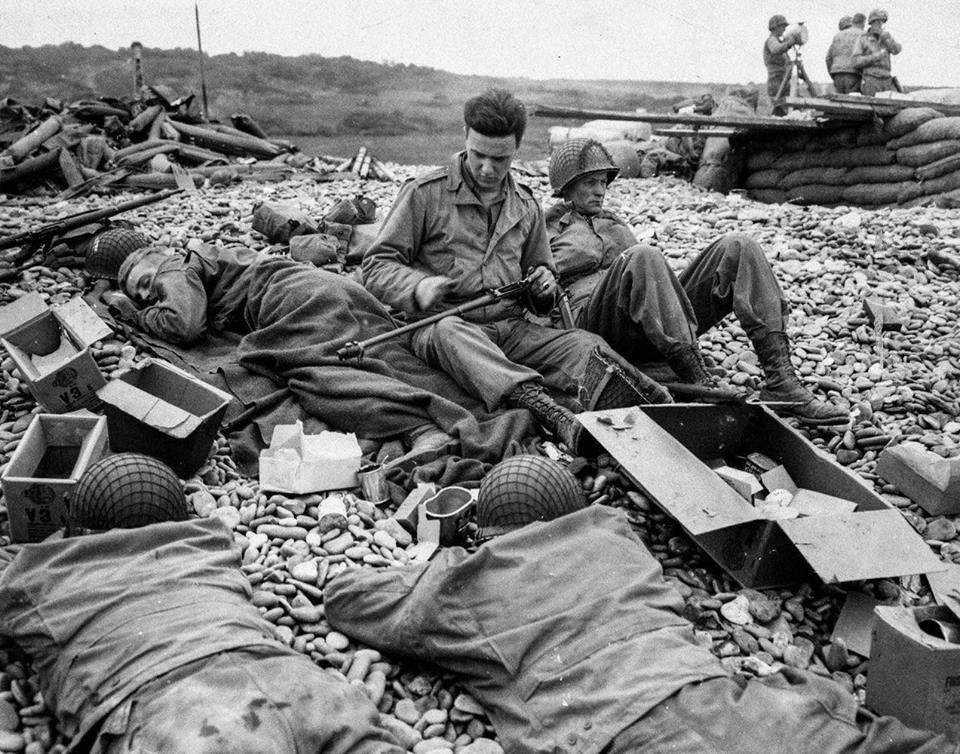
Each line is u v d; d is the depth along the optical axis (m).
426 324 4.57
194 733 2.19
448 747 2.70
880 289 6.78
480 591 2.91
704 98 12.91
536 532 3.10
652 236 8.44
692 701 2.44
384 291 4.64
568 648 2.73
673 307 4.55
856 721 2.43
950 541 3.95
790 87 14.86
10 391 4.82
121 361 4.99
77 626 2.69
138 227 8.09
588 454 4.21
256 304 5.06
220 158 12.66
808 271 7.20
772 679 2.63
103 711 2.39
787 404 4.39
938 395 5.12
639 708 2.44
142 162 11.94
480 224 4.79
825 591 3.47
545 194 11.04
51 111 13.31
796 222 9.02
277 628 3.12
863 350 5.87
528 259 4.98
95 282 6.20
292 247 6.62
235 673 2.44
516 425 4.34
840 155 11.75
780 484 4.02
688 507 3.35
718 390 4.25
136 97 14.14
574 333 4.73
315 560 3.53
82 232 6.69
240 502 4.00
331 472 4.05
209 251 5.47
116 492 3.37
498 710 2.73
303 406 4.56
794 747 2.30
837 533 3.23
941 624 2.78
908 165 10.99
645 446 3.72
